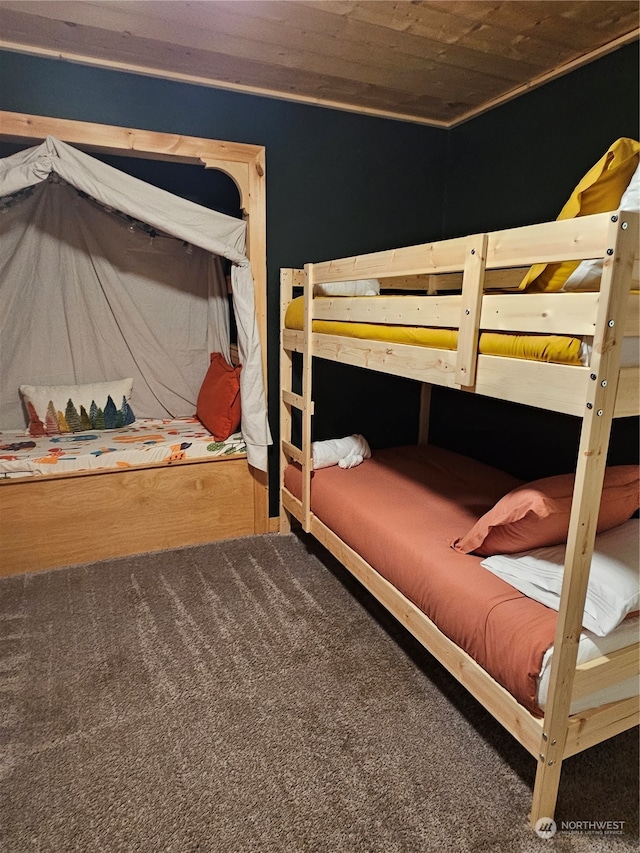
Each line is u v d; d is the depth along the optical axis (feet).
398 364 6.15
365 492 7.88
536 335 4.36
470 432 10.68
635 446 7.42
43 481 8.32
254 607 7.72
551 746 4.30
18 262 9.47
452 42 7.31
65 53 7.64
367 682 6.29
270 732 5.54
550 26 6.90
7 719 5.65
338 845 4.40
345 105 9.62
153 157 8.64
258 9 6.42
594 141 7.89
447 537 6.32
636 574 4.72
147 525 9.18
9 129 7.50
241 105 8.86
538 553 5.48
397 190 10.47
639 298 3.78
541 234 4.12
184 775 5.03
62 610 7.52
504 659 4.57
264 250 9.23
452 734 5.56
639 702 4.75
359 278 6.93
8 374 9.84
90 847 4.37
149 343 10.78
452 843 4.43
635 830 4.56
